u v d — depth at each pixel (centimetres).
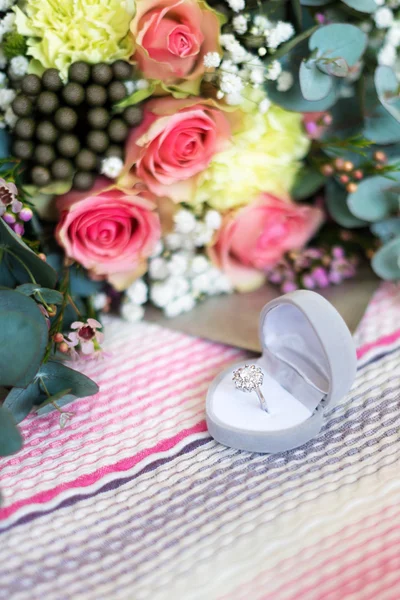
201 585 41
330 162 54
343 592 41
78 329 49
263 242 55
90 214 50
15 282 49
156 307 56
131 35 49
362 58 53
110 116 49
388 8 52
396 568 41
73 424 48
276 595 41
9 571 42
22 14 49
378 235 55
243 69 51
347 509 43
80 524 44
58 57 49
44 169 48
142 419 48
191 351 53
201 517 44
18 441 43
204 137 50
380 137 53
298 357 47
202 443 47
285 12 52
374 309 54
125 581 41
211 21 50
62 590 41
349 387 46
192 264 54
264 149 52
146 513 44
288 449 46
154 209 52
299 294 46
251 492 44
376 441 46
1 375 45
